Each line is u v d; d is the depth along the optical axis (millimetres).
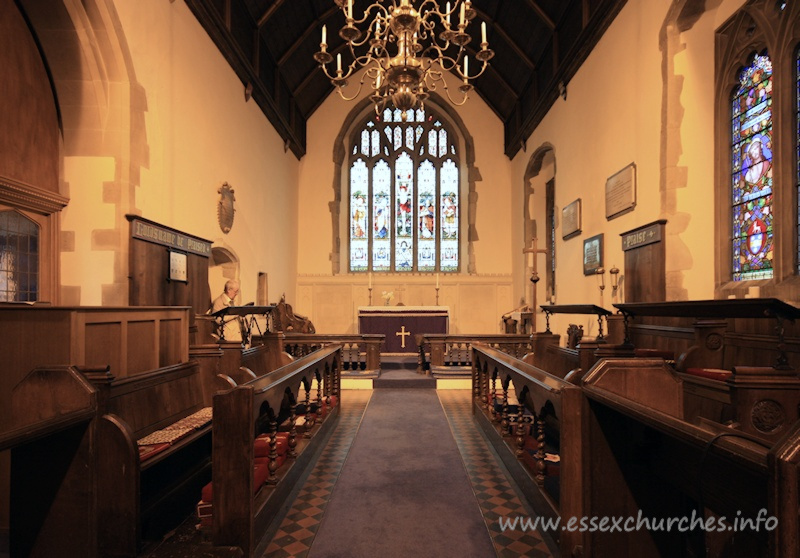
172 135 7387
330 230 16391
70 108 6125
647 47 7332
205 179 8625
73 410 2482
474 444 5383
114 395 3070
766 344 5195
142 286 6418
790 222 5555
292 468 4016
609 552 2428
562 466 2939
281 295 13953
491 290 16359
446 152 17219
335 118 16578
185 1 7766
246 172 10812
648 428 2439
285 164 14383
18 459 2541
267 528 3295
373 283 16266
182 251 7590
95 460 2547
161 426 3617
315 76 15227
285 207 14398
